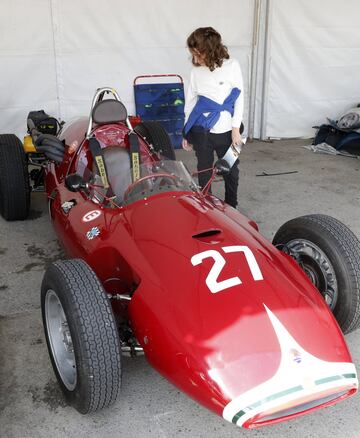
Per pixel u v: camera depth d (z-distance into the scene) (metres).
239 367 2.09
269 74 8.00
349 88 8.41
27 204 4.80
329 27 7.97
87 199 3.49
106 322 2.27
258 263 2.54
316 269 2.91
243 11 7.58
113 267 2.87
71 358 2.57
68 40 6.96
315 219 2.97
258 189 5.93
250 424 2.02
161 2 7.18
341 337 2.35
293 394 2.05
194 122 4.44
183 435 2.47
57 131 5.61
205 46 4.14
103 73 7.25
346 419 2.57
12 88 6.92
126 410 2.62
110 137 3.90
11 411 2.62
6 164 4.62
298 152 7.62
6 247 4.39
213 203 3.22
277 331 2.21
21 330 3.26
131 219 2.91
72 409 2.64
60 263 2.52
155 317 2.34
